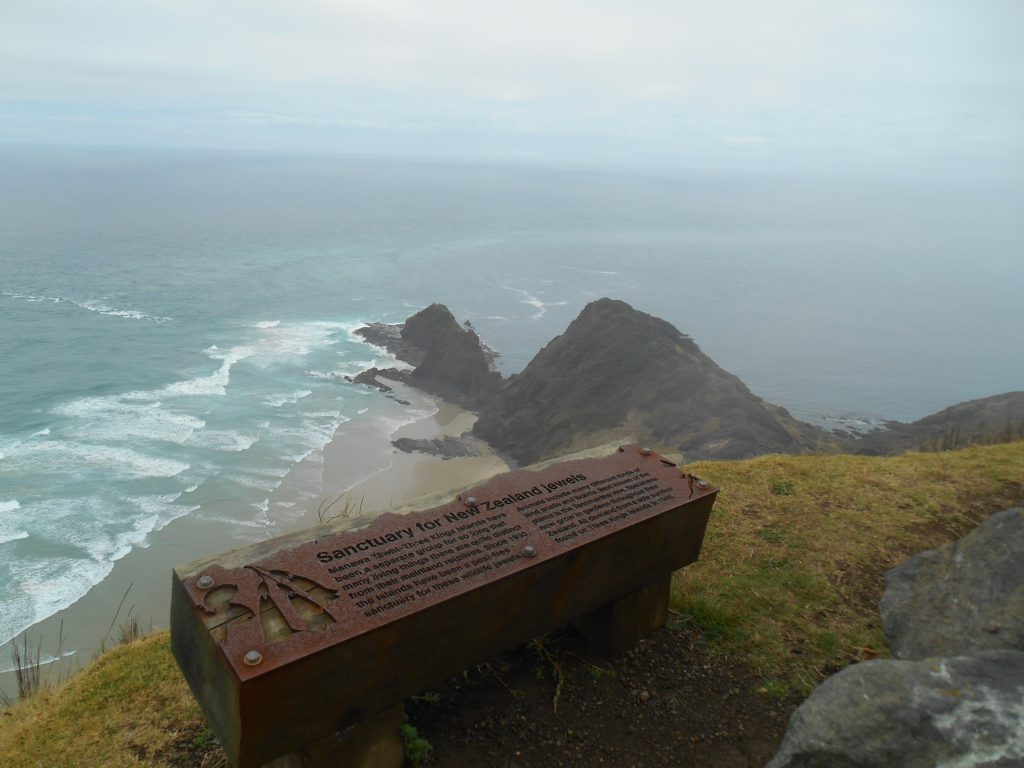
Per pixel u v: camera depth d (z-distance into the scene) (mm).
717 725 3949
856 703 3158
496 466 41406
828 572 5266
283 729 2865
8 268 94750
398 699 3229
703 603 4844
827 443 39875
